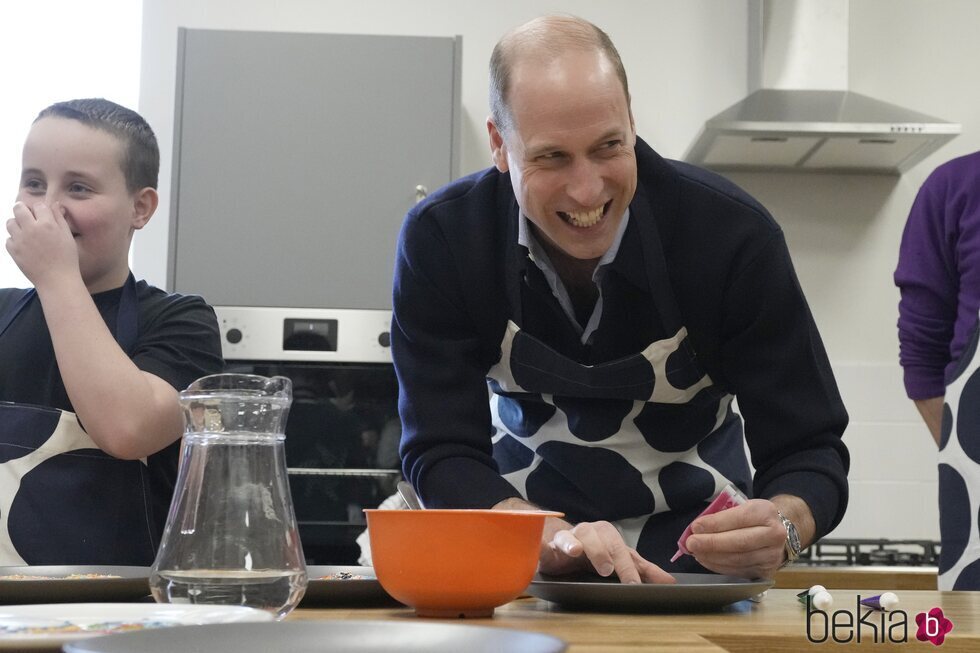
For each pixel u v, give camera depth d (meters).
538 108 1.18
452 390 1.38
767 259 1.34
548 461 1.49
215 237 2.72
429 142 2.78
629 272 1.36
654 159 1.36
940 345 1.96
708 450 1.51
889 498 3.03
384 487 2.64
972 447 1.56
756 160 3.03
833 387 1.37
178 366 1.41
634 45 3.16
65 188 1.42
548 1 3.16
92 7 3.18
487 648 0.54
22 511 1.23
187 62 2.78
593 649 0.66
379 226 2.75
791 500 1.21
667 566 1.43
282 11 3.13
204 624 0.58
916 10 3.19
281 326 2.67
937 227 1.95
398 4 3.14
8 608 0.71
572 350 1.43
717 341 1.41
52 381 1.40
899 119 2.80
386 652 0.55
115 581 0.87
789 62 3.02
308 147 2.77
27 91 3.15
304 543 2.61
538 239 1.38
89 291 1.47
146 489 1.30
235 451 0.74
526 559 0.86
